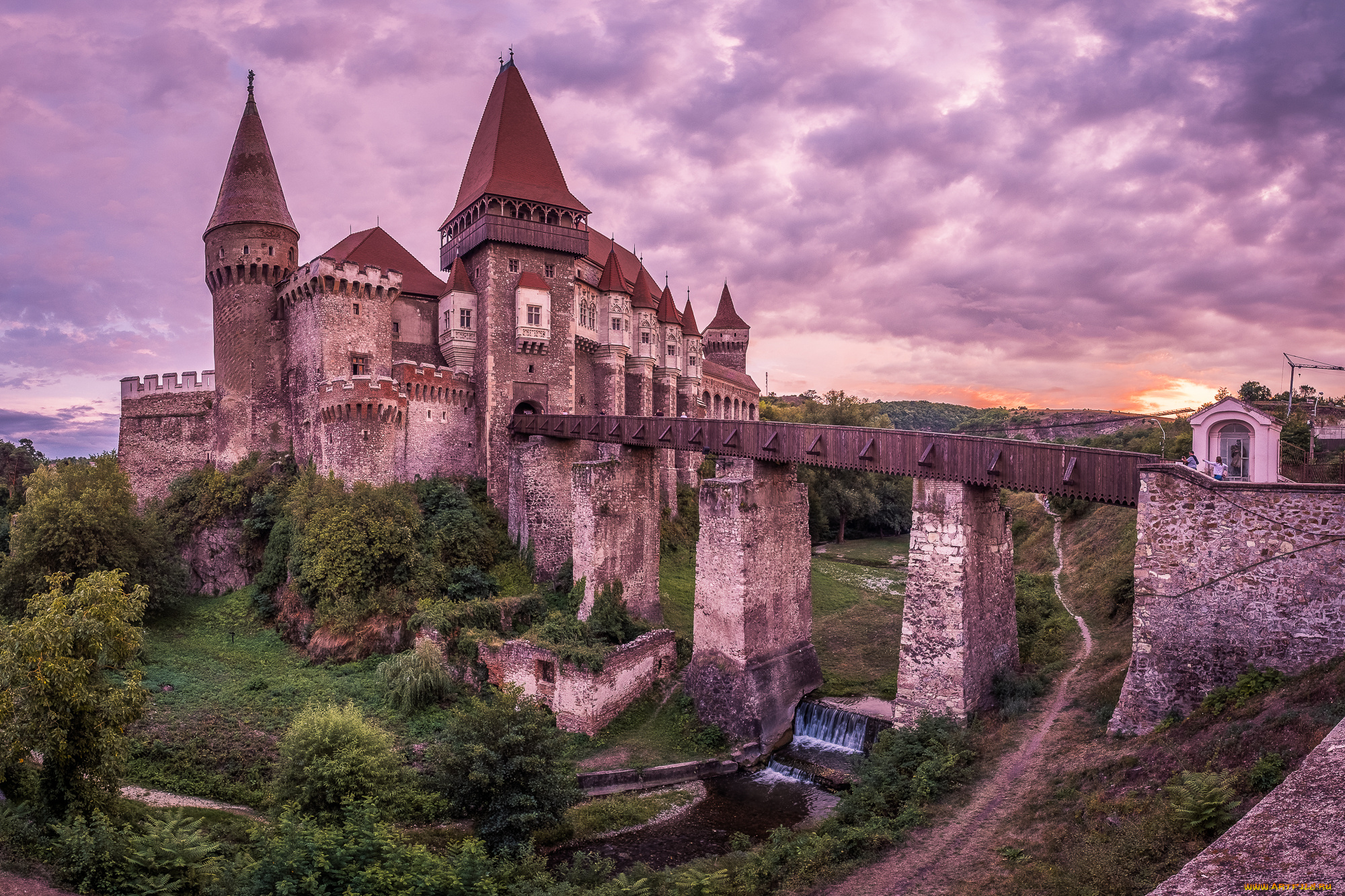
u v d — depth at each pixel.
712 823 27.00
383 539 41.75
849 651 42.28
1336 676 15.88
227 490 51.75
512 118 59.78
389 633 39.94
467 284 57.97
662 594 49.66
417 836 23.25
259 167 56.84
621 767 30.92
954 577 26.09
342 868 18.70
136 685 21.92
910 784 22.45
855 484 81.88
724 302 109.38
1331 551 18.25
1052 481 24.58
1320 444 39.53
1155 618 20.64
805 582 37.94
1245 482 19.64
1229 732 16.59
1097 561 42.06
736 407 96.81
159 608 46.03
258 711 32.78
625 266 75.75
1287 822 6.41
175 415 58.28
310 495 46.28
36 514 43.28
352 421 48.31
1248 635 19.22
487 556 48.41
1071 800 18.30
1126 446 62.09
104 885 17.61
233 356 55.91
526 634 37.31
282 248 56.66
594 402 65.56
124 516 45.59
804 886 18.86
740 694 32.91
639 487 43.84
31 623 19.77
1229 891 5.66
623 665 35.50
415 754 29.95
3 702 18.72
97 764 20.78
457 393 55.53
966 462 26.53
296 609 43.19
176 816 22.09
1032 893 14.98
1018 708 25.16
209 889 18.00
